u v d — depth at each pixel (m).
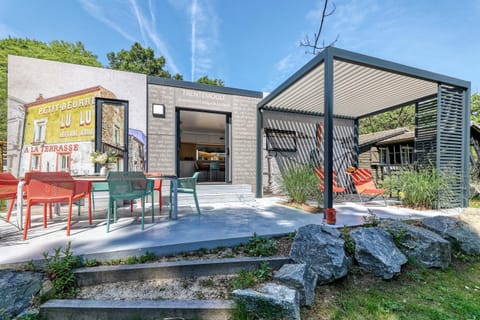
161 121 5.07
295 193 4.62
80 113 4.45
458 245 2.81
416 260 2.47
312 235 2.28
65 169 4.34
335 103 5.92
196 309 1.61
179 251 2.25
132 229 2.77
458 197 4.50
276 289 1.71
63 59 10.32
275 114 6.59
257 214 3.74
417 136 5.28
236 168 5.82
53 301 1.65
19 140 4.11
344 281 2.13
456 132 4.59
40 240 2.33
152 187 3.17
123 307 1.60
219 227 2.90
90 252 2.01
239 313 1.59
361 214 3.83
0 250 2.06
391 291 2.06
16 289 1.66
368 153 8.84
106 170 3.38
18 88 4.12
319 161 7.04
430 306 1.87
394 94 5.18
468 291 2.12
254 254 2.25
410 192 4.53
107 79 4.63
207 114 6.77
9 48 9.22
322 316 1.73
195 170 9.37
